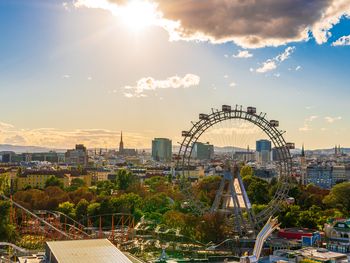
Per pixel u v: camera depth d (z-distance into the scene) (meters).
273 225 182.62
